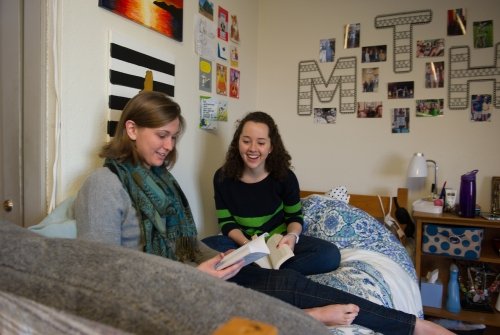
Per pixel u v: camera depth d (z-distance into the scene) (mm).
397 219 2260
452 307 2035
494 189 2201
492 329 2131
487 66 2209
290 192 1824
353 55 2518
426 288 2096
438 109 2324
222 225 1803
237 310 464
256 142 1703
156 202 1180
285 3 2697
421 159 2184
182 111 1828
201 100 1990
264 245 1105
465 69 2258
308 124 2670
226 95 2303
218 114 2193
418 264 2080
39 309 536
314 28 2619
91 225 1012
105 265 526
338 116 2580
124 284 495
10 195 1233
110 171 1107
